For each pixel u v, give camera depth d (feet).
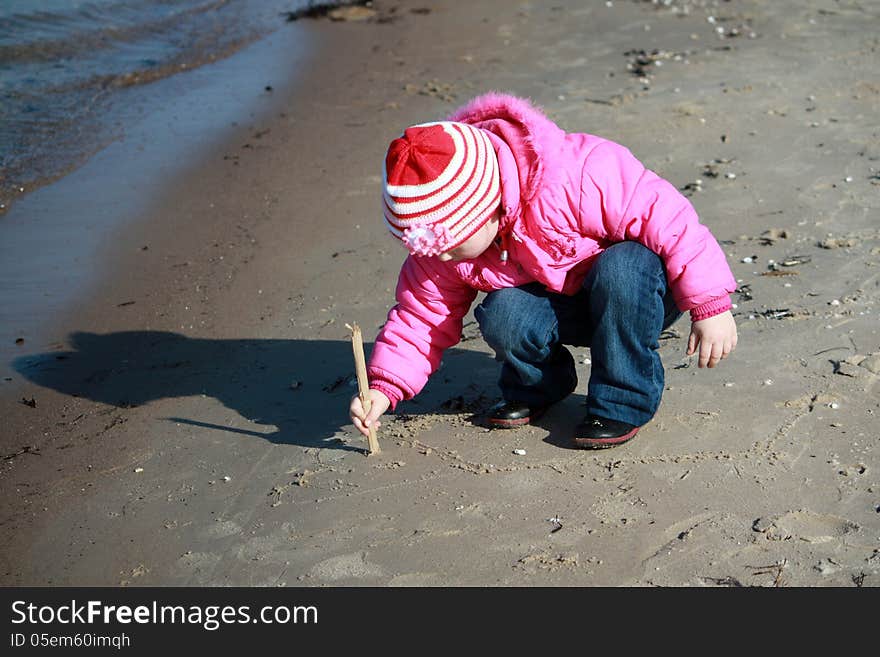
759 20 28.40
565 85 24.52
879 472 10.40
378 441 11.94
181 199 20.13
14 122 24.70
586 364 13.19
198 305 15.96
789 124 20.63
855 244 15.39
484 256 10.89
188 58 29.78
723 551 9.58
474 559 9.82
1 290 16.85
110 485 11.64
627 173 10.46
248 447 12.10
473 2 33.68
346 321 14.94
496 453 11.46
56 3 35.01
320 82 27.04
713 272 10.38
